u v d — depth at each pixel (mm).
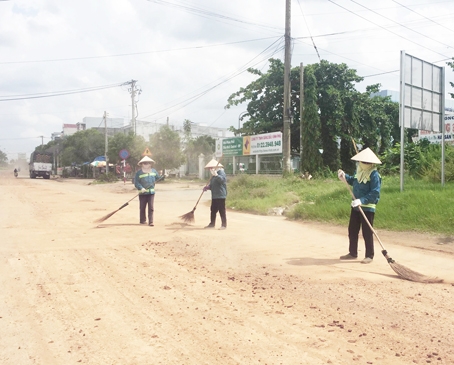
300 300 4785
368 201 6688
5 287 5418
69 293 5160
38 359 3408
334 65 29891
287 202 14742
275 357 3367
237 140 33219
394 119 33875
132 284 5539
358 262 6703
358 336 3758
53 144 97812
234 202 16047
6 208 15656
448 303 4625
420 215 9281
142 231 9938
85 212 14266
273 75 31438
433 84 13242
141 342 3705
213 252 7480
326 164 29969
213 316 4320
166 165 39219
